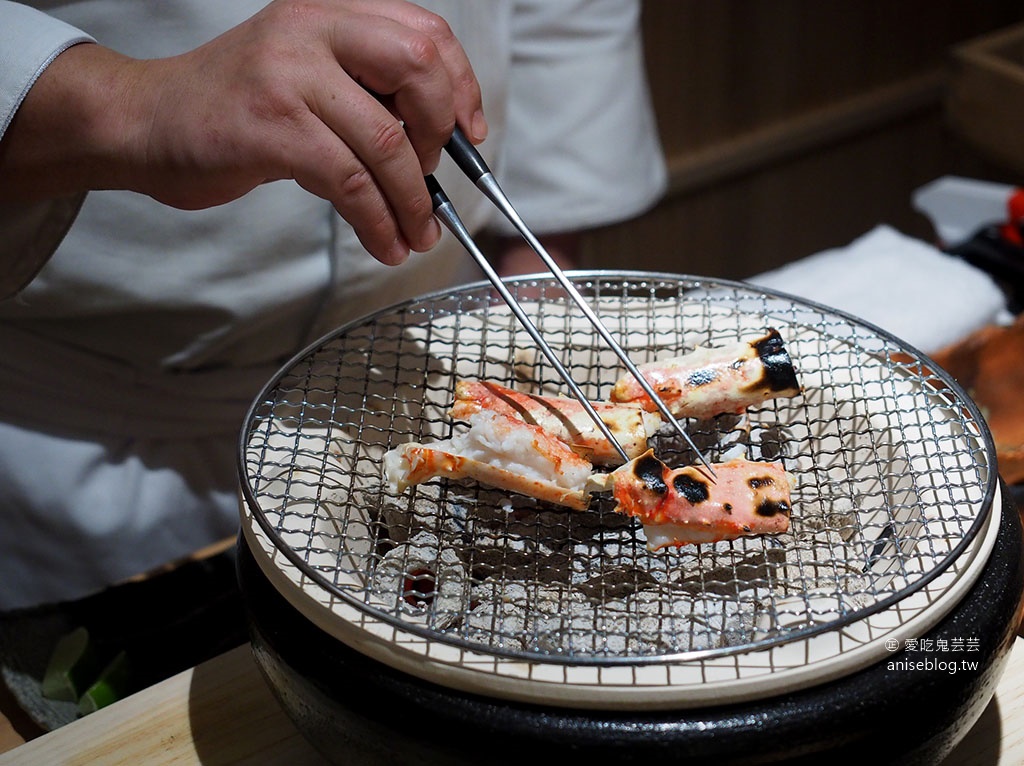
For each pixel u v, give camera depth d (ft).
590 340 2.20
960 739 1.67
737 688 1.54
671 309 2.24
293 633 1.65
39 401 2.41
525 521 1.92
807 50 5.00
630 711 1.54
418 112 1.78
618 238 4.89
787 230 5.50
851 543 1.79
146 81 1.82
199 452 2.56
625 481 1.74
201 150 1.76
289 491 1.83
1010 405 2.34
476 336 2.21
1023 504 2.18
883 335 1.99
